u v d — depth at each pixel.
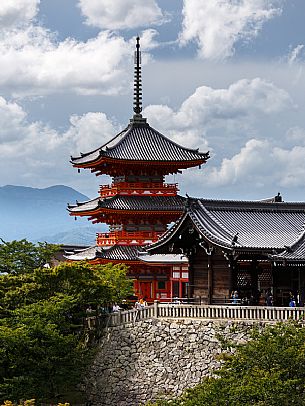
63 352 75.19
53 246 102.75
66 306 77.38
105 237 113.25
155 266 106.69
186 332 73.69
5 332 72.19
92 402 78.69
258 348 57.38
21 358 73.19
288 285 81.06
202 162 112.75
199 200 84.88
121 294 88.00
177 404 57.88
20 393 71.44
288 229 85.44
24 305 78.56
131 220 112.81
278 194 99.56
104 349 79.44
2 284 82.38
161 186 113.50
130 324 77.94
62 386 75.81
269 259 76.19
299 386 54.88
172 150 114.12
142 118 119.75
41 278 81.31
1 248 98.94
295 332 58.94
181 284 104.06
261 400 52.78
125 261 106.88
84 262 85.75
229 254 78.75
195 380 71.88
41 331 73.94
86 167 116.00
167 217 112.50
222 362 70.56
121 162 110.56
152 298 108.62
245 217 86.12
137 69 121.00
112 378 77.62
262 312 69.94
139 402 75.06
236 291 78.56
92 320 83.25
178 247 85.19
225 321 71.56
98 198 120.06
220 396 53.72
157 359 75.06
